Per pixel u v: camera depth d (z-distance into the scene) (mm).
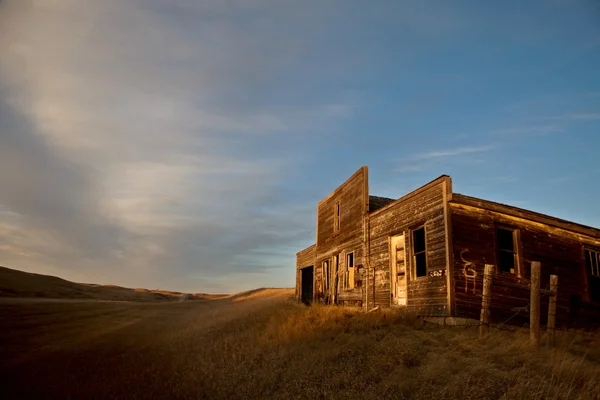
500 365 8469
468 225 13836
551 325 10023
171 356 13281
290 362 10750
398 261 16672
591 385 7102
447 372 8195
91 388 9164
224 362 11828
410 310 14969
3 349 15086
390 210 17594
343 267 21984
